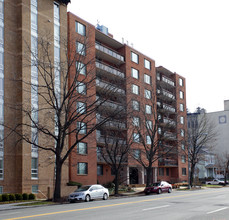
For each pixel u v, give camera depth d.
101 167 47.16
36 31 34.19
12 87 31.75
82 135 39.97
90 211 17.31
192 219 13.97
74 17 40.56
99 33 46.53
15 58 32.41
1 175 29.72
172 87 60.81
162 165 59.19
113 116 29.28
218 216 15.01
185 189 48.16
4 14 31.88
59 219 14.02
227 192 37.56
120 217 14.63
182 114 65.31
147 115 42.66
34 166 32.38
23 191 30.64
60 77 33.00
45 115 31.25
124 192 39.62
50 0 36.56
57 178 26.36
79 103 37.69
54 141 31.36
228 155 80.69
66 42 32.22
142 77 49.72
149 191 36.34
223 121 92.44
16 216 15.50
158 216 15.01
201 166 86.44
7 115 30.95
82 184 37.19
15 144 28.23
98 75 37.22
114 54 48.94
